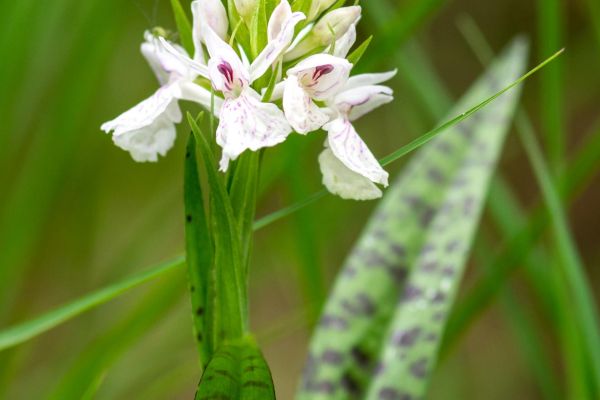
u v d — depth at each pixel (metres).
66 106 0.42
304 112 0.29
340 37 0.30
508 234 0.39
